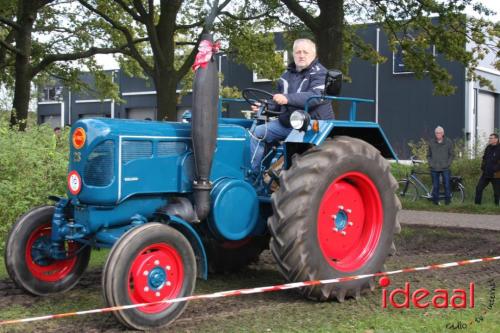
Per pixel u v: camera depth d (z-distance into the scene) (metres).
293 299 4.86
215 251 5.66
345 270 4.88
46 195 7.33
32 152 7.61
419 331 3.93
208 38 4.51
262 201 4.99
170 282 4.19
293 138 4.88
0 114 10.05
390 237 5.22
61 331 3.98
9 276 5.22
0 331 3.96
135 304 3.98
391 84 25.95
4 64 19.66
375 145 5.60
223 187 4.71
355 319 4.26
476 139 19.73
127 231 4.08
